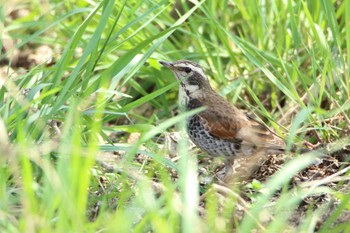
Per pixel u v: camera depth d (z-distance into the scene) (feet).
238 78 49.93
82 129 38.99
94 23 52.70
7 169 34.83
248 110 49.80
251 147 41.88
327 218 33.91
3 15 42.73
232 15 54.39
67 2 54.75
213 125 42.09
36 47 55.88
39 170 35.70
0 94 39.91
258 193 38.65
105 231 31.45
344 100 45.03
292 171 32.24
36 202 31.48
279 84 44.24
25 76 41.73
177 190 37.40
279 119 48.03
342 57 44.65
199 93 43.73
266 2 52.65
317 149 41.73
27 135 36.76
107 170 37.93
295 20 46.93
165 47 51.37
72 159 31.68
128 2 49.96
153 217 29.58
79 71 38.99
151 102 51.85
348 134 42.91
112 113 39.52
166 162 36.45
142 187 31.76
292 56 50.03
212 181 41.37
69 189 30.48
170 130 48.57
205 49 52.95
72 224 29.53
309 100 45.16
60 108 38.37
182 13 55.83
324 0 44.93
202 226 30.96
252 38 52.37
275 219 31.30
